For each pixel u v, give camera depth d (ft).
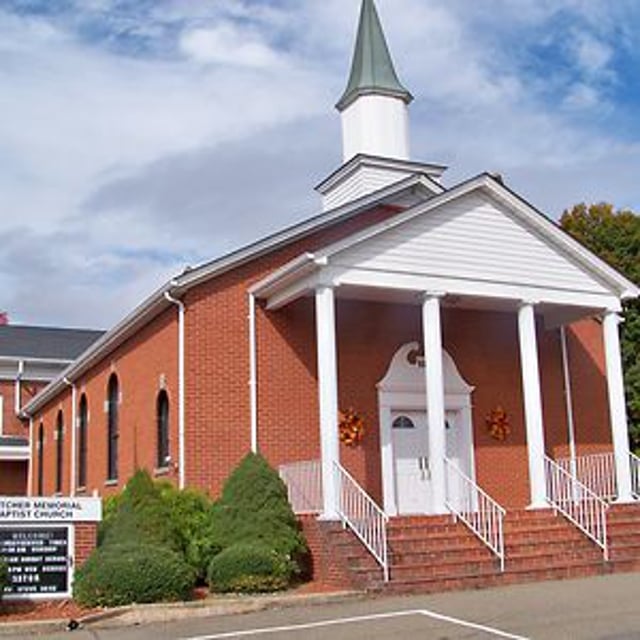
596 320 79.61
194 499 53.36
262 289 63.21
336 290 61.00
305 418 64.23
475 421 71.82
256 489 52.16
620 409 67.15
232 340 63.05
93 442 84.33
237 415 62.08
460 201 63.21
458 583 49.11
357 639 34.76
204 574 50.47
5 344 139.64
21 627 38.86
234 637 36.29
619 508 62.13
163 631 38.47
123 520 48.93
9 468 126.41
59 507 45.19
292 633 36.76
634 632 34.22
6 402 132.98
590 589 46.85
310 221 67.72
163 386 64.54
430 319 60.75
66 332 152.15
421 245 61.41
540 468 62.49
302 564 52.75
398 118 82.33
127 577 43.21
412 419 69.77
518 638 33.86
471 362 72.69
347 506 55.36
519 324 65.26
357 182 79.97
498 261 63.87
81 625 40.01
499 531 52.37
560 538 56.03
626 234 119.96
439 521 55.42
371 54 83.10
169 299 62.34
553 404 75.66
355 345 68.03
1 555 43.60
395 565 49.47
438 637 34.65
